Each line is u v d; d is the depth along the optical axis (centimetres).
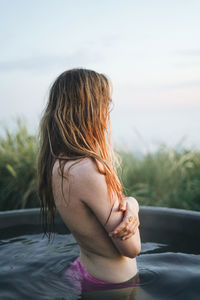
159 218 202
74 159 117
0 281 133
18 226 209
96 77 129
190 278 134
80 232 122
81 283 129
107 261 127
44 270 143
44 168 135
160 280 132
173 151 475
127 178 413
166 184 412
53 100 133
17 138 446
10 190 372
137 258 158
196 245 175
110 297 119
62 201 121
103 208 113
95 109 126
